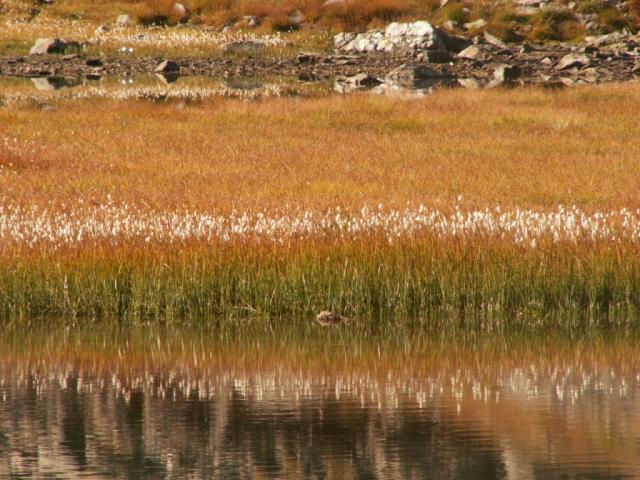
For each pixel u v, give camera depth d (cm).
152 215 4938
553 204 5709
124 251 4341
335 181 6444
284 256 4338
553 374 3416
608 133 8356
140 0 16150
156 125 8512
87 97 10238
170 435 2758
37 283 4281
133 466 2536
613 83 11144
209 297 4297
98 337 3972
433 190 6175
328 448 2639
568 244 4366
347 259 4312
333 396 3144
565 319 4259
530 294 4288
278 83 11706
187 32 14738
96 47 13925
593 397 3123
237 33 14750
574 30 14750
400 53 13825
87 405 3047
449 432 2780
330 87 11362
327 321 4222
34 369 3488
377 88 11275
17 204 5553
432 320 4247
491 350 3762
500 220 4512
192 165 7031
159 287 4284
